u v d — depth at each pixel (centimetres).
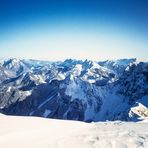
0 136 1705
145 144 1780
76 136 1933
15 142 1614
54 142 1700
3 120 2238
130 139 1898
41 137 1791
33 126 2139
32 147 1554
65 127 2305
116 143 1783
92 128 2412
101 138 1894
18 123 2178
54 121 2570
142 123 2855
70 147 1623
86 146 1667
